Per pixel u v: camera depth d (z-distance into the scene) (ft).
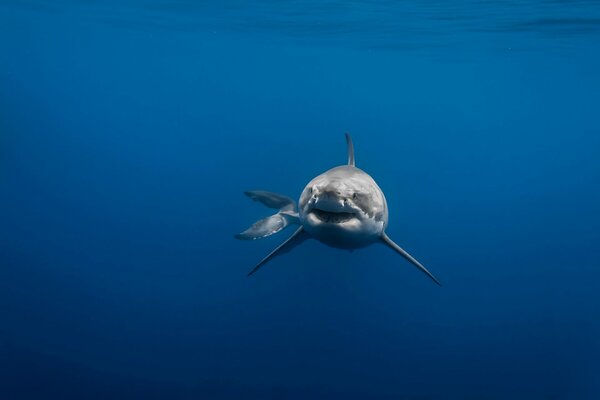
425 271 22.45
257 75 158.81
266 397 42.83
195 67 150.41
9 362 44.78
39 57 154.51
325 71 135.85
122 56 135.13
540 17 55.16
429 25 63.31
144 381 43.93
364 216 19.19
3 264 71.77
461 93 156.25
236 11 64.13
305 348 50.16
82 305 56.95
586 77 98.07
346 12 59.26
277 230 25.80
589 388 48.24
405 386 45.73
